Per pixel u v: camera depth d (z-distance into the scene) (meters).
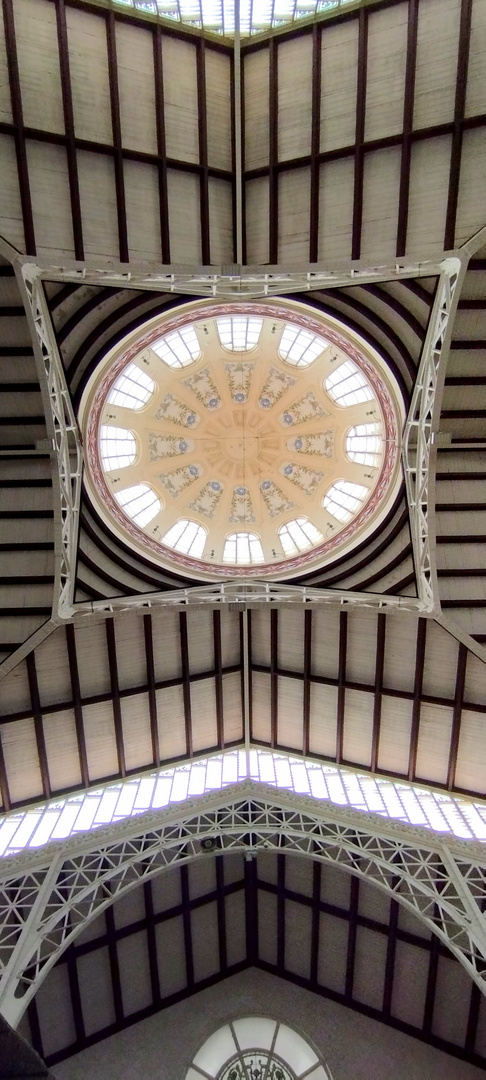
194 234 20.05
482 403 22.38
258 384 28.97
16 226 18.09
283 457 29.11
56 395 19.75
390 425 22.88
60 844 19.75
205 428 29.22
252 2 18.34
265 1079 21.97
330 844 20.75
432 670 21.98
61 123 18.14
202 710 24.36
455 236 18.39
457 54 17.55
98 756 22.94
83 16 17.77
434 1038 22.44
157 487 28.28
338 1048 22.59
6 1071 7.88
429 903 19.80
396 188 18.77
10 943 19.81
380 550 22.75
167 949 23.91
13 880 19.05
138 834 20.59
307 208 19.67
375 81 18.31
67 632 21.44
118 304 20.59
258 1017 23.59
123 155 18.84
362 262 17.83
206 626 23.80
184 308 21.55
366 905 23.17
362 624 22.56
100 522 22.75
